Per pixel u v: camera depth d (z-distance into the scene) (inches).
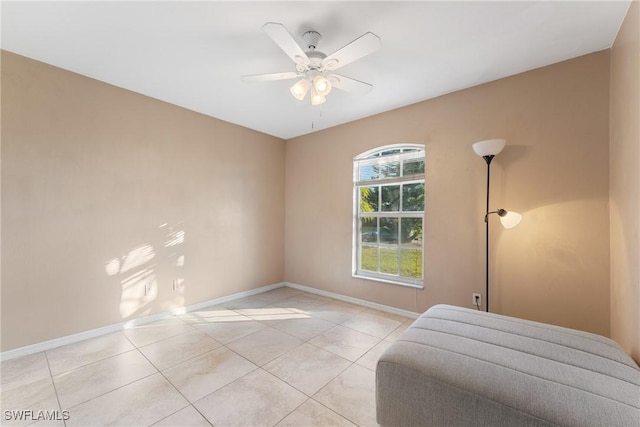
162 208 125.9
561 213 92.1
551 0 66.9
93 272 106.2
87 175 104.7
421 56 90.6
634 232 63.6
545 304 94.7
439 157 119.3
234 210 155.2
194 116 137.3
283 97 122.1
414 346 62.3
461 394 50.7
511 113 101.8
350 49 68.0
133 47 86.6
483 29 77.4
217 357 92.0
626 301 69.2
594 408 43.0
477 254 109.2
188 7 69.5
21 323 91.5
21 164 91.3
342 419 65.1
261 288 169.3
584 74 88.7
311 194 169.5
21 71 91.0
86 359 90.2
